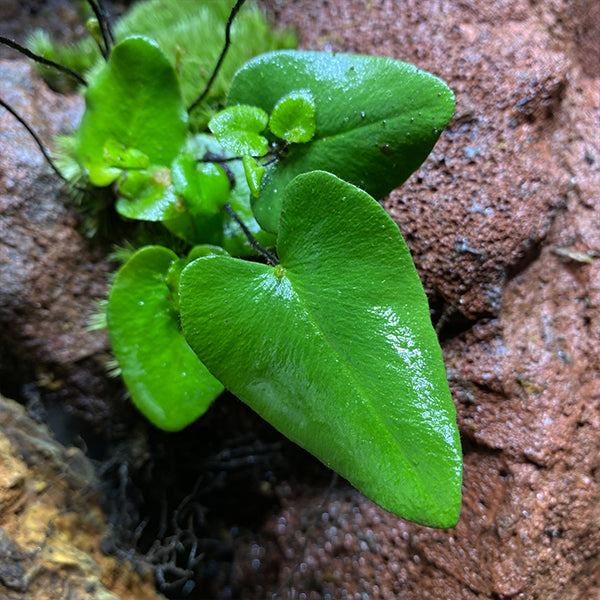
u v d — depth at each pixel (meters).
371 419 0.08
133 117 0.11
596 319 0.11
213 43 0.13
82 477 0.12
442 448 0.08
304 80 0.10
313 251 0.09
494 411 0.11
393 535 0.12
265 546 0.14
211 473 0.14
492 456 0.11
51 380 0.13
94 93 0.11
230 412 0.14
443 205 0.11
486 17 0.12
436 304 0.12
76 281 0.13
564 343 0.11
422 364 0.08
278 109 0.10
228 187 0.11
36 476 0.11
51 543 0.10
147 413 0.11
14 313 0.12
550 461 0.11
